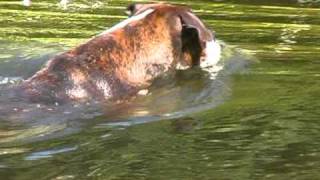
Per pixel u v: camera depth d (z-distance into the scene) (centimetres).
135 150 611
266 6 1462
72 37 1114
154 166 575
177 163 584
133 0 1477
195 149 616
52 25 1207
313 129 673
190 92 798
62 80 742
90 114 700
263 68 929
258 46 1070
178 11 880
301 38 1138
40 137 633
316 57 1002
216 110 736
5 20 1248
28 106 696
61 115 691
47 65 770
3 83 764
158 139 639
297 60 981
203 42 884
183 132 662
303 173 564
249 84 846
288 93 807
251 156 600
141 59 822
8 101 702
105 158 590
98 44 802
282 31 1195
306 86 840
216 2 1505
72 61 768
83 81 751
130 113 716
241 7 1446
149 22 852
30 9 1360
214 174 560
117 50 805
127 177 553
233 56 980
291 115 719
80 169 565
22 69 912
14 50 1027
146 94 779
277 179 550
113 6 1402
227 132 664
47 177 548
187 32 877
